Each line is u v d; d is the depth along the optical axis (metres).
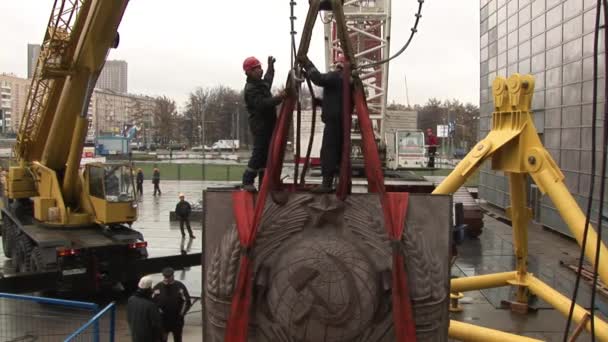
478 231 23.39
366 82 23.14
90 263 14.62
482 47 34.28
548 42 24.52
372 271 4.92
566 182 22.45
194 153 94.44
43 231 16.22
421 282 4.95
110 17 14.26
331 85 5.53
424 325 4.97
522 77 9.41
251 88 5.85
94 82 15.27
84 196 16.64
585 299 14.25
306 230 5.17
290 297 4.84
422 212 5.17
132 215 16.02
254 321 5.01
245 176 5.98
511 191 11.23
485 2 33.59
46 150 16.83
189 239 23.64
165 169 58.31
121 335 12.05
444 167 59.41
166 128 110.56
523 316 13.08
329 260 4.88
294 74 5.29
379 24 22.39
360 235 5.09
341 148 5.57
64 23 14.97
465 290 11.96
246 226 5.21
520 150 9.45
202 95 113.94
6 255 19.86
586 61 20.81
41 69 15.58
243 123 108.50
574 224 8.59
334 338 4.82
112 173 16.03
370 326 4.89
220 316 5.18
